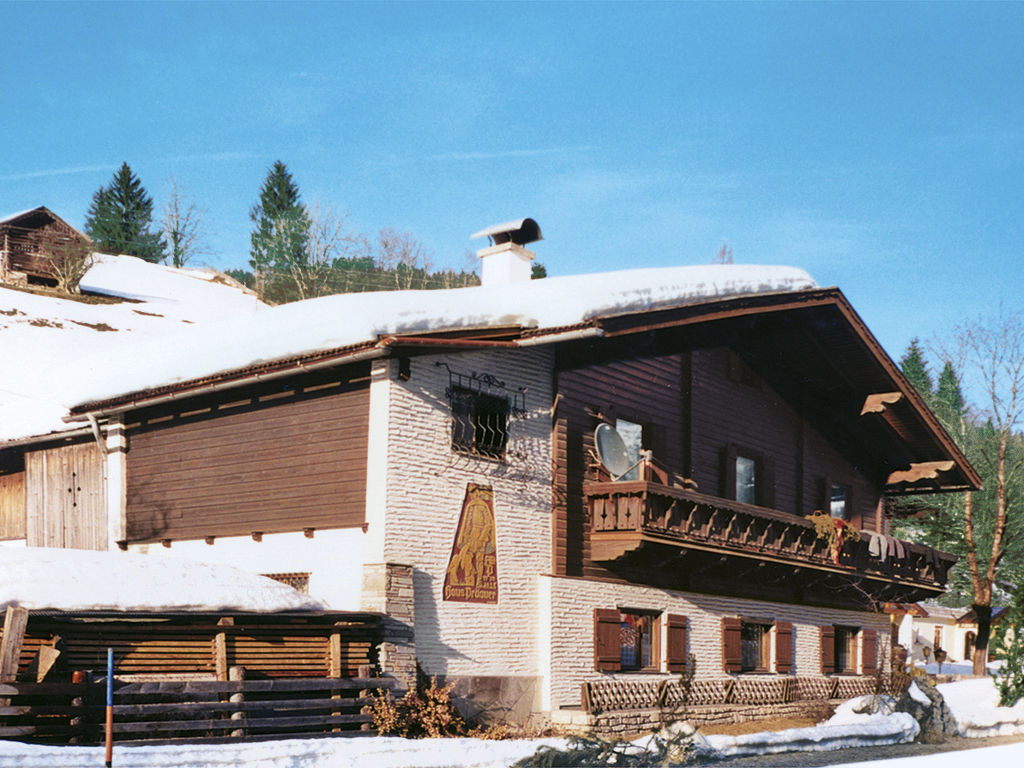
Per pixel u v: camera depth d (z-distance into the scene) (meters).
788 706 24.22
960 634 59.56
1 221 52.62
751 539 22.44
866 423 28.28
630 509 19.45
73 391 22.25
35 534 22.42
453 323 17.11
